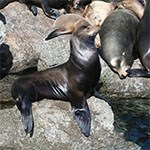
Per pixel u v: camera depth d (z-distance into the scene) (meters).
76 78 11.32
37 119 11.09
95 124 11.18
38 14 15.80
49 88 11.41
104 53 14.07
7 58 13.80
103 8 15.91
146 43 14.18
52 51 13.62
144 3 16.25
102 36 14.53
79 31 11.53
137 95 13.72
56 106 11.32
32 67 14.27
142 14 16.05
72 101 11.32
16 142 10.89
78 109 11.23
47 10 15.97
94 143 10.99
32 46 14.42
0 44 13.56
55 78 11.46
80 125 11.05
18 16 15.26
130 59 14.18
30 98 11.30
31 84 11.41
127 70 13.86
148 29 14.30
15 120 11.11
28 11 15.65
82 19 13.80
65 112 11.23
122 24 14.75
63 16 14.00
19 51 14.09
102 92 13.64
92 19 15.65
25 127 10.95
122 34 14.45
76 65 11.33
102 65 13.70
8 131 10.95
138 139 11.80
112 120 11.37
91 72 11.34
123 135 11.86
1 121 11.09
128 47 14.30
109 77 13.62
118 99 13.58
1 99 13.16
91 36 11.42
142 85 13.73
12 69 13.88
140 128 12.23
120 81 13.66
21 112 11.15
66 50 13.48
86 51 11.36
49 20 15.80
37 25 15.33
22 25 15.02
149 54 14.05
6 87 13.53
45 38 14.18
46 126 11.00
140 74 13.80
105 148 11.05
